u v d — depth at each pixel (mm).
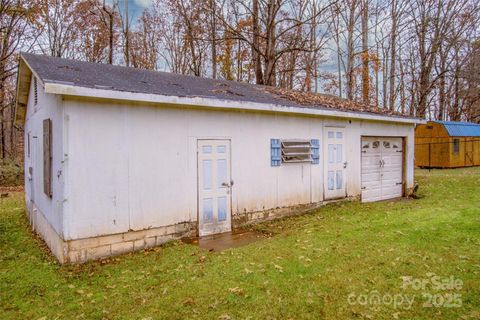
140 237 5926
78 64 7324
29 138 8797
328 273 4492
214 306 3699
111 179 5586
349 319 3373
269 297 3871
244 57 23141
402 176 11633
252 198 7609
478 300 3652
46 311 3824
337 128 9469
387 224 6945
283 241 6113
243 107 7000
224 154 7109
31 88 8156
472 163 20266
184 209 6512
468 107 30359
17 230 7941
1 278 4812
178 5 21000
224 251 5707
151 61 24938
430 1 20469
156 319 3484
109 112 5547
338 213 8422
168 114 6250
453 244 5453
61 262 5266
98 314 3674
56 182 5520
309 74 22078
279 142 8094
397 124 11312
